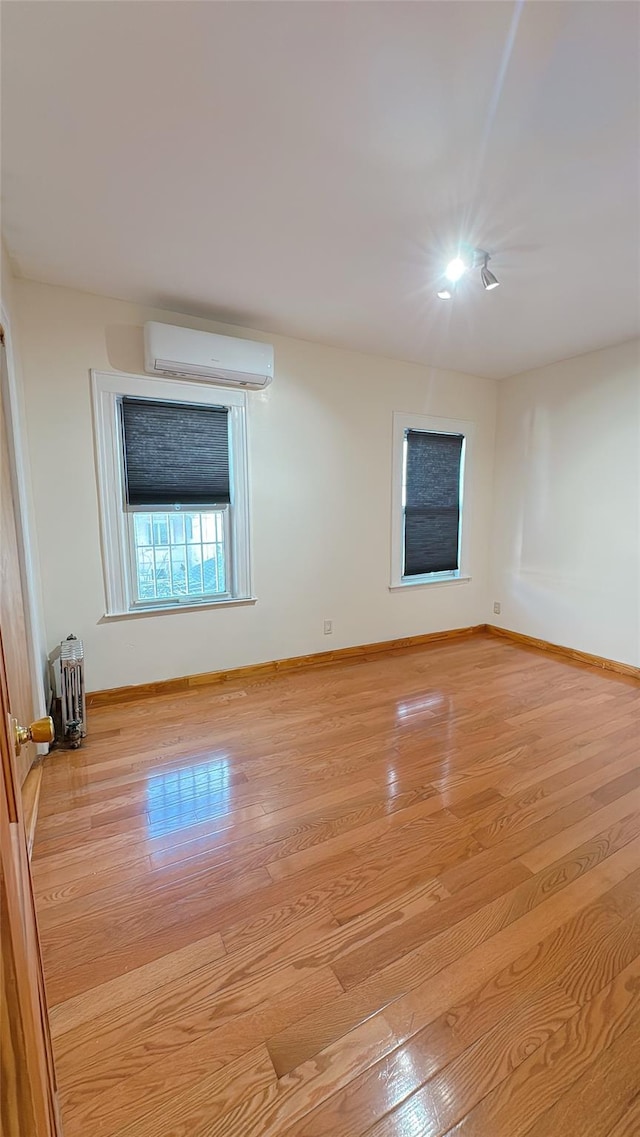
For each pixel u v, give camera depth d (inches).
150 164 64.7
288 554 139.4
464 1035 44.1
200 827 72.8
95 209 74.9
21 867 28.4
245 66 50.1
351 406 144.6
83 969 50.3
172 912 57.6
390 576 160.6
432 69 50.3
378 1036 44.1
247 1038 43.8
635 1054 42.6
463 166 65.1
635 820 74.8
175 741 98.6
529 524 168.4
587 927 55.7
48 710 102.0
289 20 45.2
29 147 61.1
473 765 90.3
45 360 102.7
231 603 131.3
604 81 51.6
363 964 51.1
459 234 82.0
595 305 110.4
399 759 92.4
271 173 66.8
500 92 53.0
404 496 161.5
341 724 106.7
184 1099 39.3
